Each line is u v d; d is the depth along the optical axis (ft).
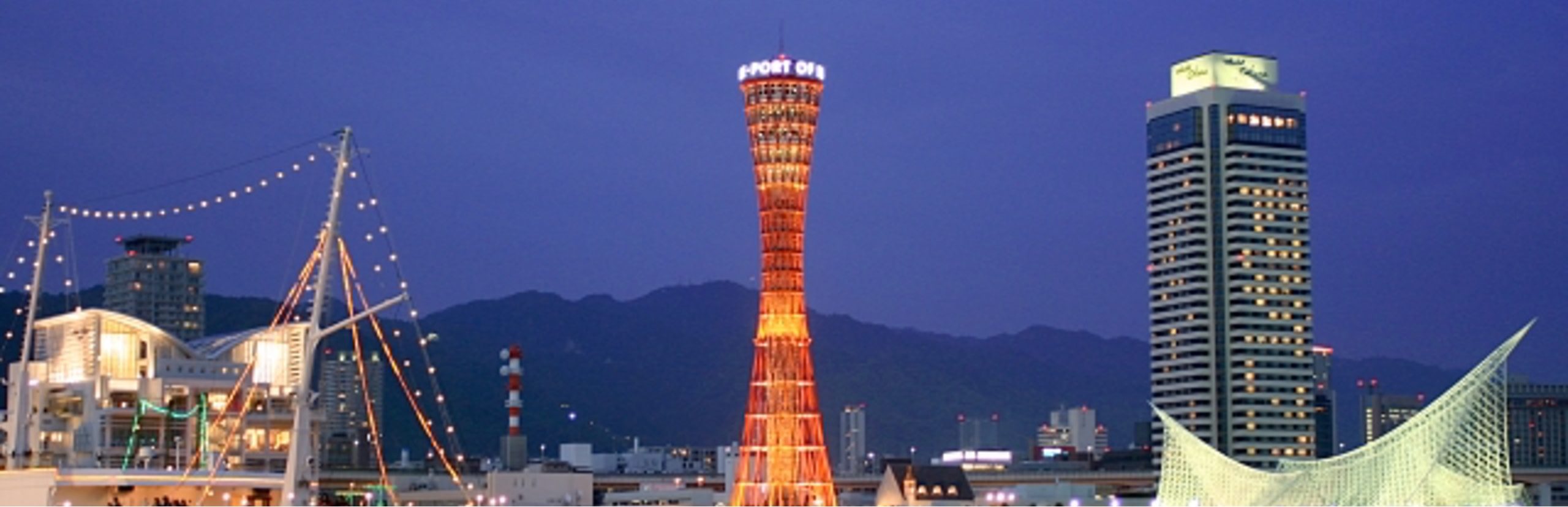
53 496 623.77
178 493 650.84
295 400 620.90
